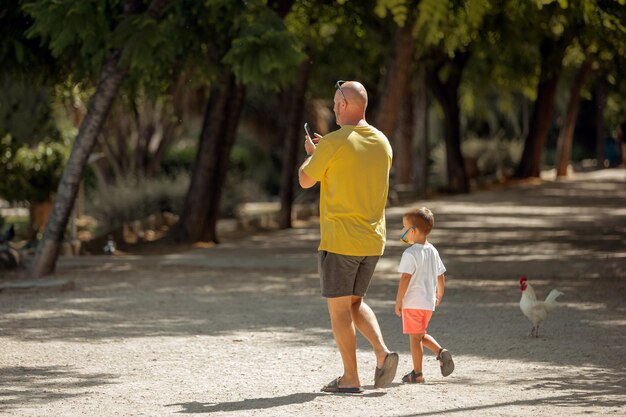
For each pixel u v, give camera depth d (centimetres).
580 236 4197
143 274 3095
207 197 4159
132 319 2180
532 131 8019
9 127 3950
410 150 7756
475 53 5022
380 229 1362
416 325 1459
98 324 2106
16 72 3288
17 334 1972
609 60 3753
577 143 11069
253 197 6750
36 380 1517
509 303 2403
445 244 3928
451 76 6769
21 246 4238
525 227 4638
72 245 3809
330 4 4150
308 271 3188
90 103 2984
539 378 1510
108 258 3544
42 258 3008
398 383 1480
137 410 1295
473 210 5641
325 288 1360
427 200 6388
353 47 5984
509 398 1351
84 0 2638
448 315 2203
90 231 5000
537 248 3750
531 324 2069
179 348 1812
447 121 6888
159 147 6100
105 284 2834
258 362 1669
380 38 5447
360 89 1364
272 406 1311
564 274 2978
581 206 5816
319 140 1355
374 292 2634
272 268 3266
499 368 1602
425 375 1545
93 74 3222
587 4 2417
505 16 3588
